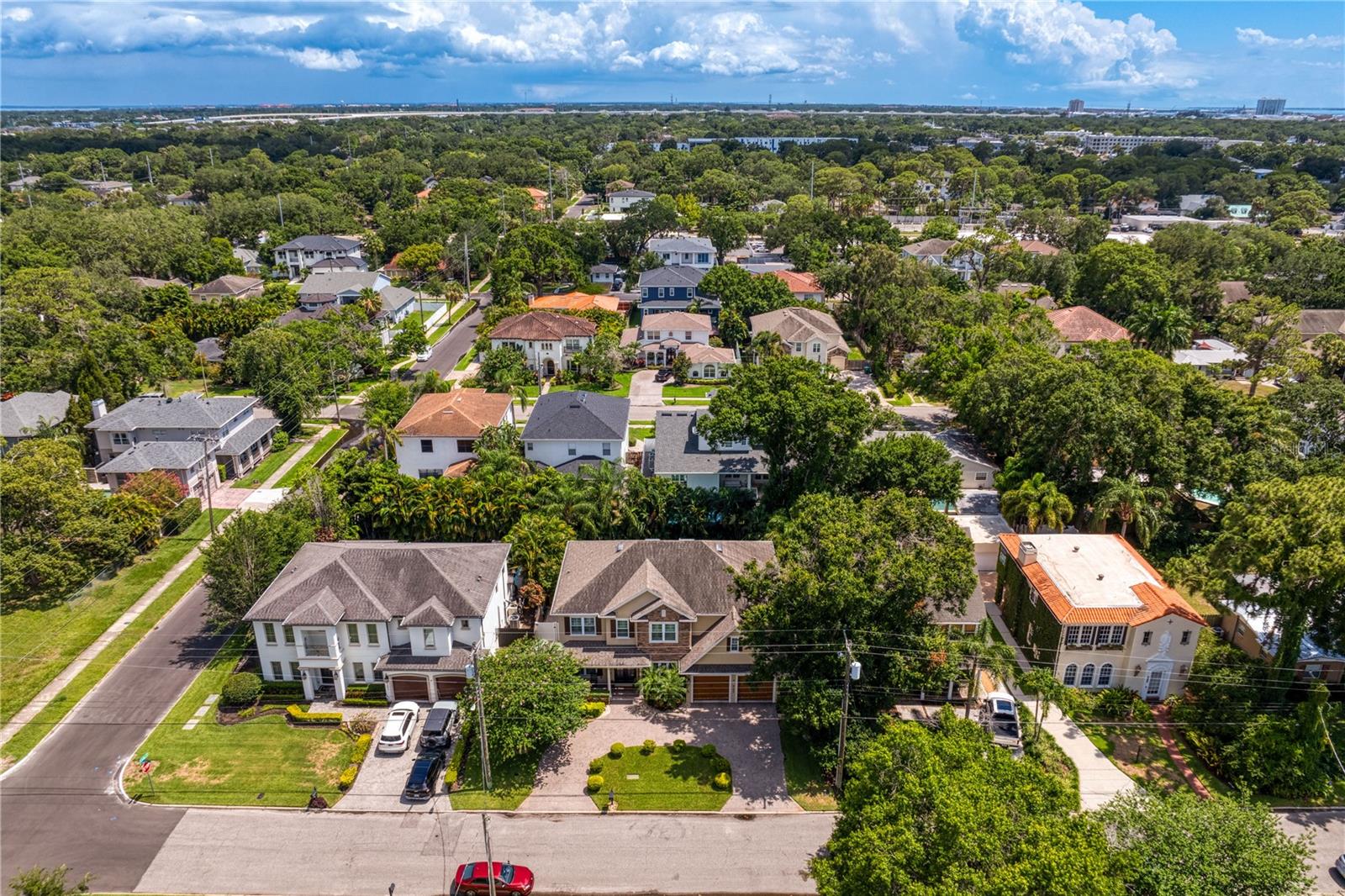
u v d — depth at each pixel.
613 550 53.16
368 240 167.00
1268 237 143.62
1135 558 54.12
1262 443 64.81
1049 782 30.48
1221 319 112.56
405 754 44.97
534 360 103.38
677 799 42.22
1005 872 25.77
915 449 61.91
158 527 65.00
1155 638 48.12
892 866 27.28
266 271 152.88
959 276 127.19
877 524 44.78
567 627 49.38
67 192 186.75
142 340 99.56
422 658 47.62
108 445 76.31
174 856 38.78
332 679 49.44
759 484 67.75
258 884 37.53
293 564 51.75
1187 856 30.62
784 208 181.38
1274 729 43.22
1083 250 155.75
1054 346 91.56
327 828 40.47
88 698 48.53
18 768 43.53
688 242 144.38
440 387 89.69
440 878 37.91
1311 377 73.44
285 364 88.12
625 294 134.88
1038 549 55.12
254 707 48.12
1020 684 50.38
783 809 41.75
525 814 41.44
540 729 42.38
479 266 150.88
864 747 41.12
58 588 56.50
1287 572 44.03
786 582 43.19
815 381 61.53
